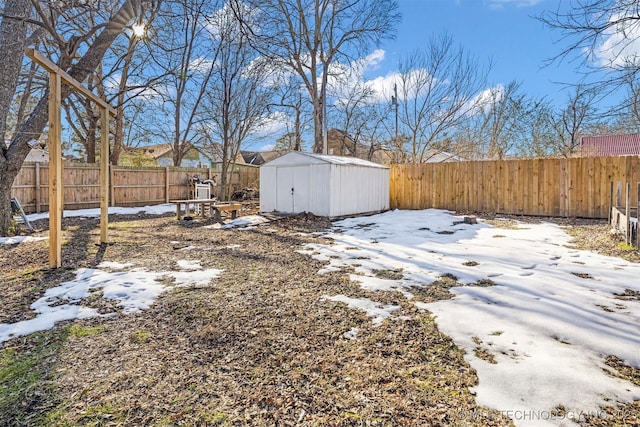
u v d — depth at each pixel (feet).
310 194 31.04
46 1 18.56
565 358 6.86
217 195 53.16
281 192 33.22
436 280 12.52
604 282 11.77
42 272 13.57
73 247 18.49
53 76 13.03
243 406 5.61
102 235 19.63
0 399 5.82
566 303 9.87
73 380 6.37
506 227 25.11
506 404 5.53
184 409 5.54
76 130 50.11
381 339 7.98
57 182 13.85
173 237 22.07
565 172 29.66
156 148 101.65
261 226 27.02
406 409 5.49
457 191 34.99
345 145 65.57
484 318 8.97
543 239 20.25
